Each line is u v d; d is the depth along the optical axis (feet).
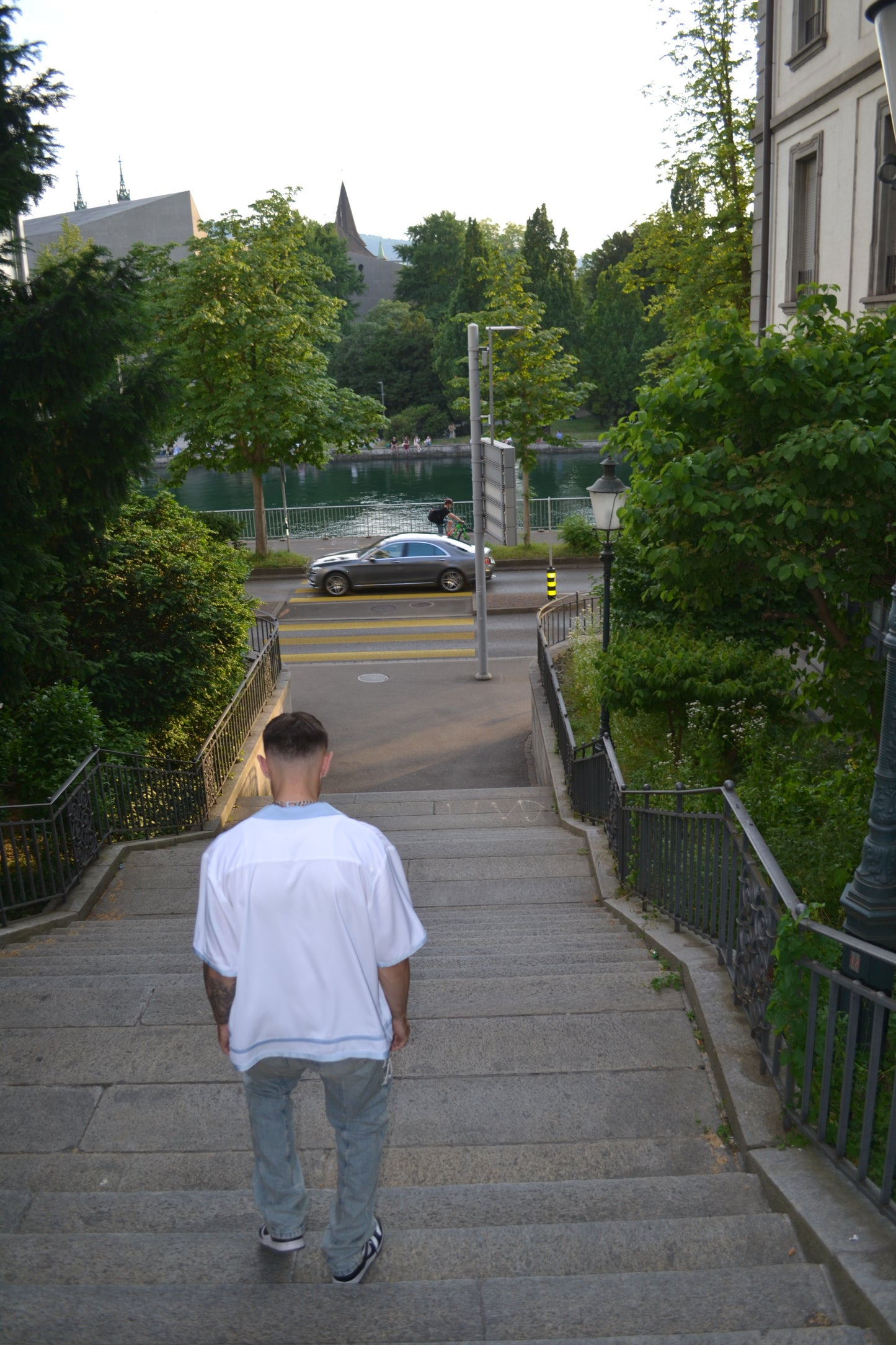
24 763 31.76
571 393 102.06
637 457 23.44
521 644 73.41
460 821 40.29
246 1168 12.65
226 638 46.26
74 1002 17.57
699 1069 14.62
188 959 20.47
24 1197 11.53
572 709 49.60
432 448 276.62
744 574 24.40
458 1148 12.75
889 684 12.59
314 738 8.94
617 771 28.55
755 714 36.35
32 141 29.14
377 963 8.87
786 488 20.86
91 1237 10.48
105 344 29.22
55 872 27.04
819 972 11.69
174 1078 14.87
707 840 18.98
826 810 22.76
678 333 103.55
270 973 8.68
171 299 91.66
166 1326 8.94
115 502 33.35
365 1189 9.52
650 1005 16.74
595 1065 14.89
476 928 24.50
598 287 314.76
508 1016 16.33
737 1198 11.39
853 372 21.79
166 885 29.37
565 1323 9.03
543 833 35.81
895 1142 10.07
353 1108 9.37
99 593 42.78
